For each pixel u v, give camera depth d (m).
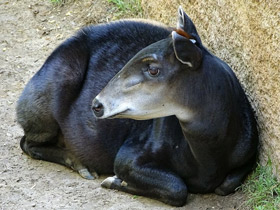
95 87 13.85
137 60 11.42
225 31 14.20
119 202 12.94
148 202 12.87
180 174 12.74
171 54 11.34
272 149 12.59
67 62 14.20
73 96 14.06
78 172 14.15
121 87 11.50
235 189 12.84
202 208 12.59
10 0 21.83
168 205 12.70
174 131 12.61
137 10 19.50
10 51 19.31
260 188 12.52
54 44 19.47
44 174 14.16
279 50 12.02
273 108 12.41
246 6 13.10
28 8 21.25
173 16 17.19
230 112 11.95
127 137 13.39
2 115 16.36
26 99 14.33
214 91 11.69
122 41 13.98
